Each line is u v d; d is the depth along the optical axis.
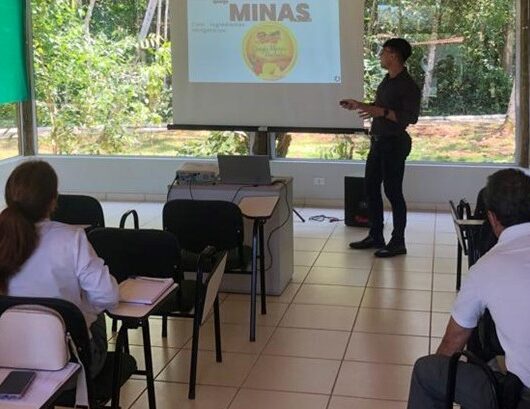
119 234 3.01
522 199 2.07
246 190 4.42
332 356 3.60
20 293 2.27
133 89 7.37
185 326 4.02
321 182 6.96
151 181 7.29
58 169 7.42
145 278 2.65
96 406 2.40
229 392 3.22
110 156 7.42
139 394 3.20
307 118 6.31
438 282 4.73
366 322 4.05
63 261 2.28
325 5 6.11
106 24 7.32
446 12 6.66
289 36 6.22
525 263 2.02
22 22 7.23
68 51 7.40
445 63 6.74
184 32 6.43
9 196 2.29
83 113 7.48
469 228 3.51
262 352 3.65
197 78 6.48
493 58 6.65
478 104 6.75
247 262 3.97
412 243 5.70
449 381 2.10
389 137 5.18
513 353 2.01
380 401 3.11
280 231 4.46
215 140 7.27
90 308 2.38
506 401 2.00
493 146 6.79
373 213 5.48
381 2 6.76
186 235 3.83
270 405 3.09
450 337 2.18
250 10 6.29
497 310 2.03
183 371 3.43
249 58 6.35
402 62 5.17
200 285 3.04
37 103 7.52
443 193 6.79
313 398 3.15
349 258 5.30
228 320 4.10
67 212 3.84
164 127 7.36
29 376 1.95
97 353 2.42
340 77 6.18
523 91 6.56
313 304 4.35
